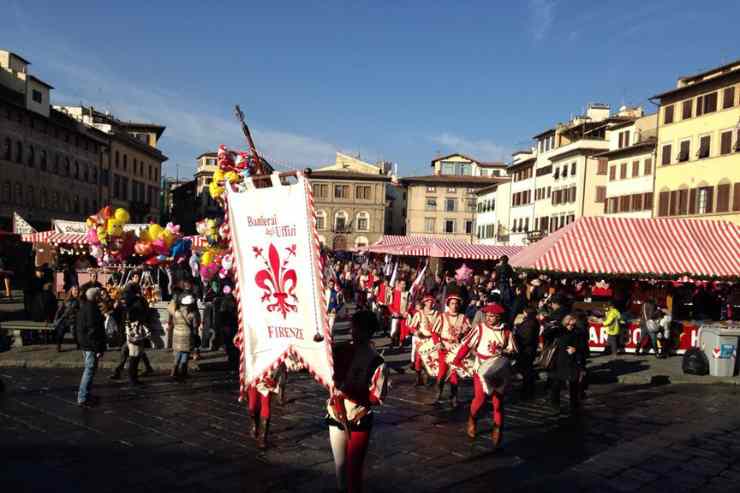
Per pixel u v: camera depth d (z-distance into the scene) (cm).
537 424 901
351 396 517
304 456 698
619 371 1415
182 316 1131
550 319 1088
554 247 1836
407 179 7894
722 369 1391
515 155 6456
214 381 1130
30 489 583
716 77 3516
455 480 643
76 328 927
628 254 1823
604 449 778
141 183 6538
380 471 664
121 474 631
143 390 1037
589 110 5362
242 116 838
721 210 3491
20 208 4141
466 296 1788
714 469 712
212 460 680
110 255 1752
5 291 2848
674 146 3875
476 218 7612
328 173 7388
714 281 1805
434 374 1025
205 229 1388
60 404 916
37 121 4381
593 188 4869
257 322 605
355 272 3108
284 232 574
